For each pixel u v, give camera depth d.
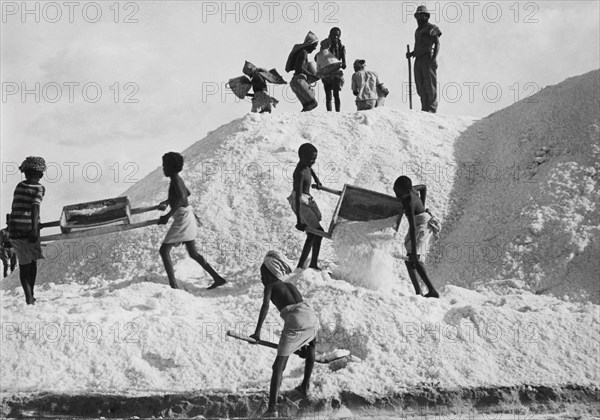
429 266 14.39
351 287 11.52
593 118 16.47
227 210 15.41
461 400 9.78
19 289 13.52
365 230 12.49
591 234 13.79
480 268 13.90
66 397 9.67
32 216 12.28
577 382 10.08
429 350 10.37
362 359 10.31
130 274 14.34
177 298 11.79
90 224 12.69
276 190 15.78
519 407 9.84
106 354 10.35
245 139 17.53
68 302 11.99
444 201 15.71
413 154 16.92
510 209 14.95
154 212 15.78
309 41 19.09
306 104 19.25
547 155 16.11
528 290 13.23
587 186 14.72
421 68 19.77
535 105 17.84
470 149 17.33
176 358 10.32
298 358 10.39
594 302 12.73
